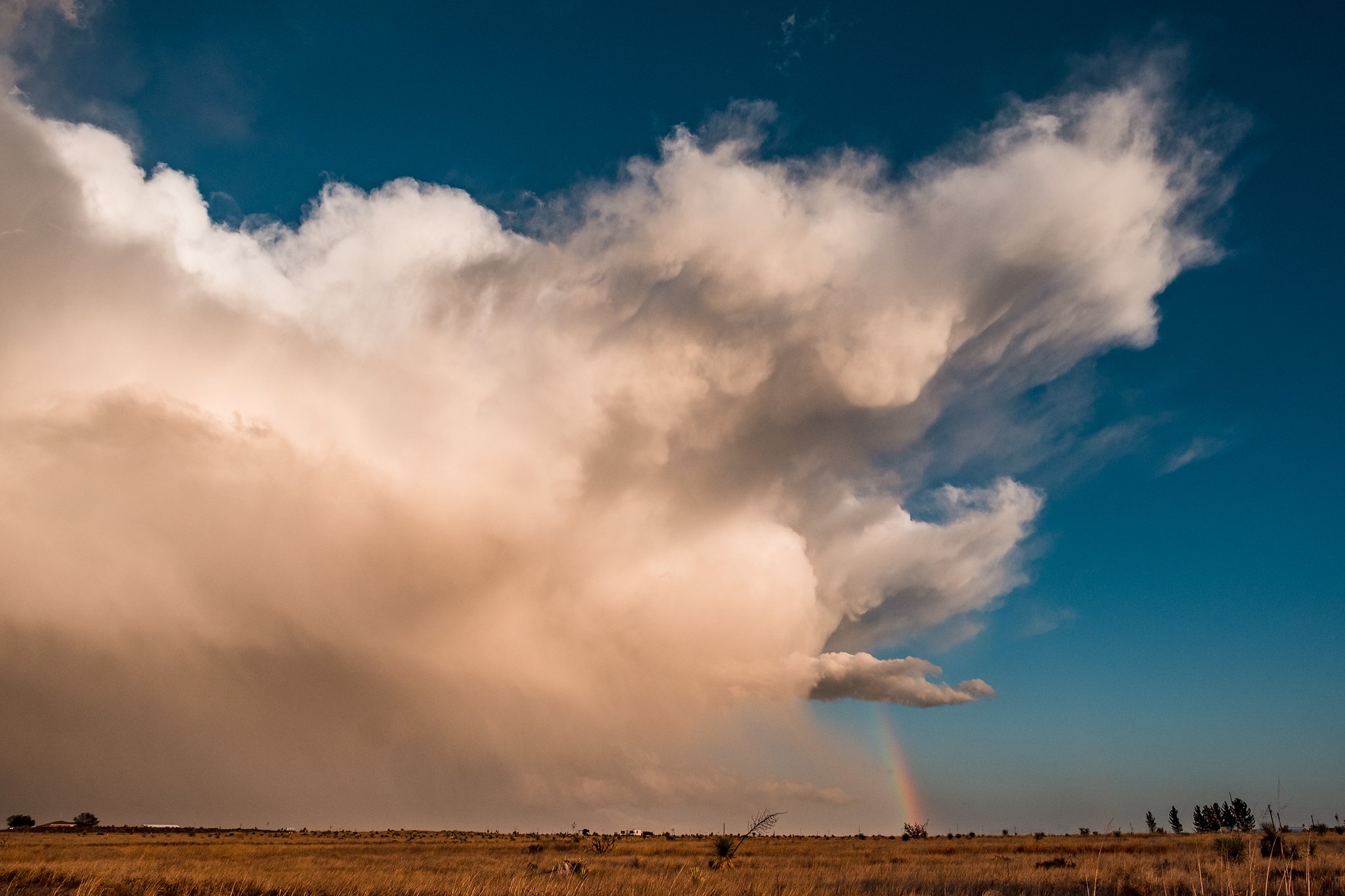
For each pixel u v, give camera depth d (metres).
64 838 89.75
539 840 90.25
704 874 27.22
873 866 35.06
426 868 35.53
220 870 31.66
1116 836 74.31
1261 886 18.20
